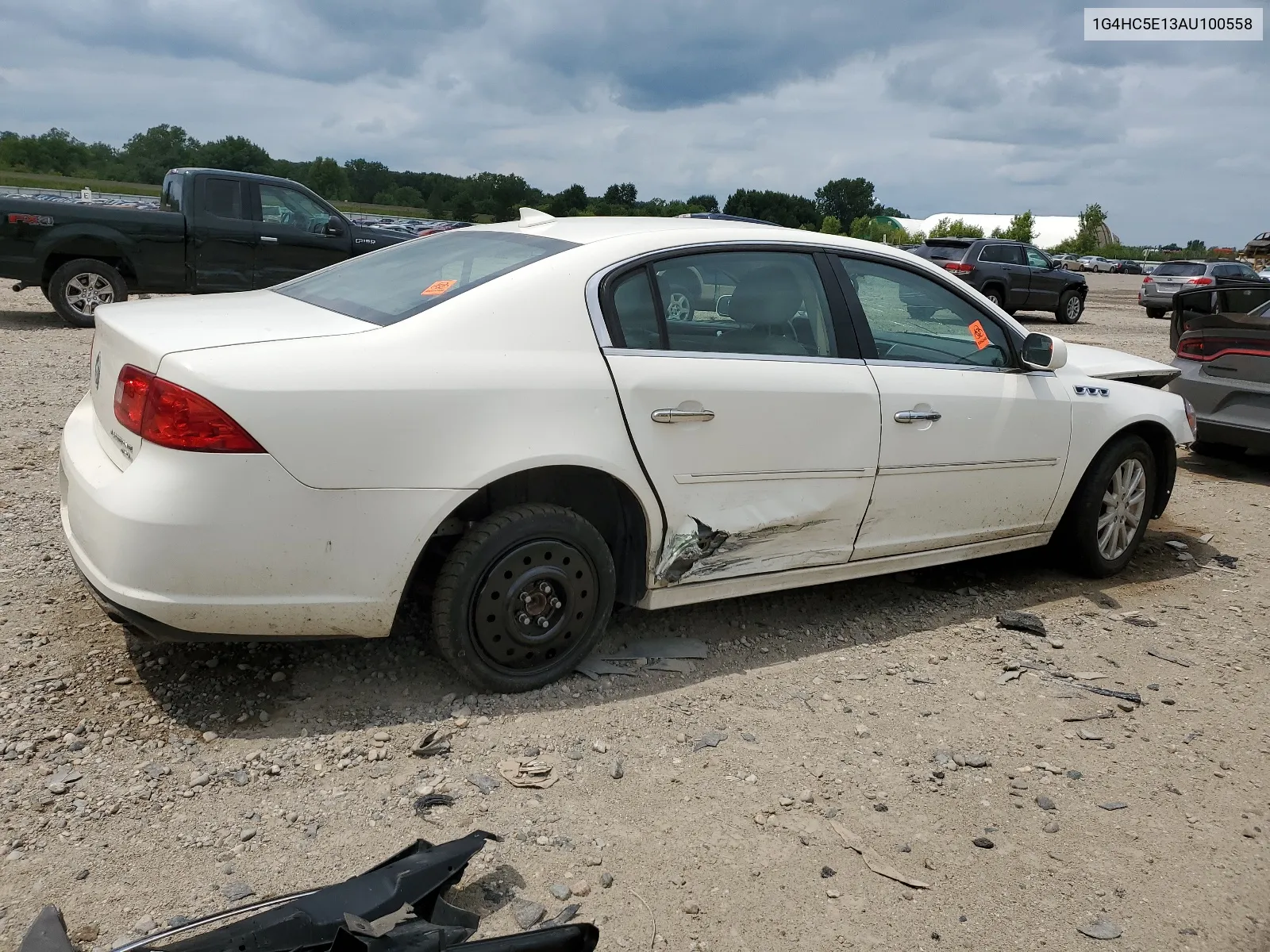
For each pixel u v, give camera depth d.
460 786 2.89
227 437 2.78
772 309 3.81
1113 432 4.81
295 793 2.81
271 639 3.03
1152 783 3.17
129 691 3.25
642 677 3.64
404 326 3.12
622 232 3.63
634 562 3.61
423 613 3.91
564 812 2.81
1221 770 3.27
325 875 2.50
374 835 2.66
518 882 2.51
